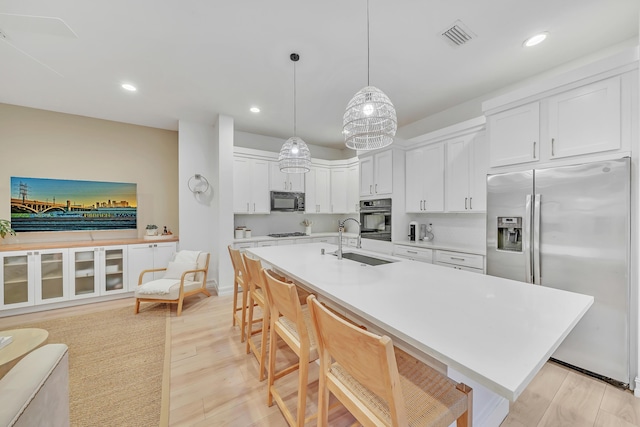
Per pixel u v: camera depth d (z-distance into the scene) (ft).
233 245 13.01
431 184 11.33
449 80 9.24
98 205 12.64
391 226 12.23
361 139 6.95
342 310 5.31
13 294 10.04
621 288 5.76
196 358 7.13
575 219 6.33
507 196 7.57
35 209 11.40
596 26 6.55
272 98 10.68
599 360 6.10
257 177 14.37
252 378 6.28
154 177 14.07
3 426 2.21
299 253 8.43
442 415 2.88
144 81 9.24
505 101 7.73
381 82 9.37
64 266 10.81
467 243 10.91
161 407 5.33
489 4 5.86
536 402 5.41
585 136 6.28
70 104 11.10
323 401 3.61
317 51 7.59
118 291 11.87
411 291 4.51
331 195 17.13
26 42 7.04
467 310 3.65
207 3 5.81
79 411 5.21
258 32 6.79
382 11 6.07
